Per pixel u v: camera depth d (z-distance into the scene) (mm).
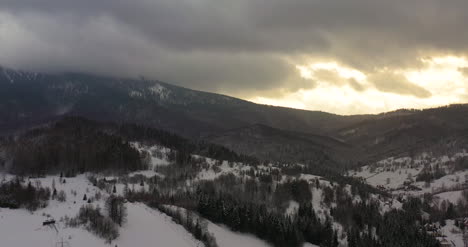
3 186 169250
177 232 150875
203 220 183750
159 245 134375
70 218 131750
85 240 117188
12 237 113625
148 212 162750
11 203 141500
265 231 190375
